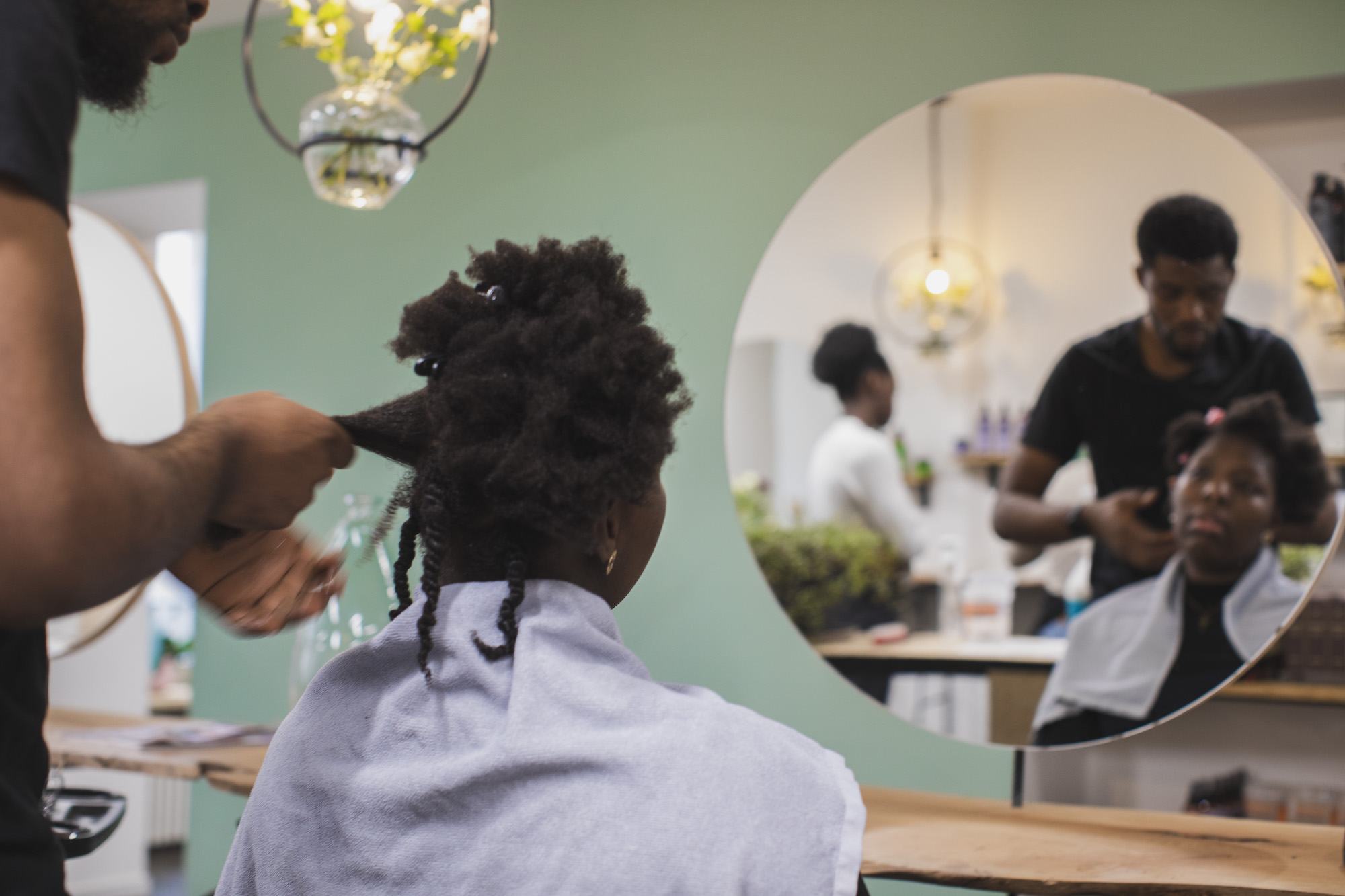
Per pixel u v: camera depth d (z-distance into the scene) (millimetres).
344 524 1457
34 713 556
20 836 521
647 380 584
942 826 1195
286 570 740
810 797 540
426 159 1799
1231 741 1456
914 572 1437
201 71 1974
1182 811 1456
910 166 1463
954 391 1433
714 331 1614
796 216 1513
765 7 1625
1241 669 1271
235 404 529
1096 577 1349
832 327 1491
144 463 438
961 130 1439
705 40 1653
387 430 622
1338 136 1426
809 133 1594
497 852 523
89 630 2010
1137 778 1476
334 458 584
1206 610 1293
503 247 607
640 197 1672
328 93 1281
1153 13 1445
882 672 1440
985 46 1518
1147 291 1345
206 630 1884
